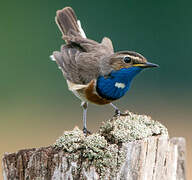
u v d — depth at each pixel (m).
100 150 7.73
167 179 8.06
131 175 7.70
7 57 23.77
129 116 8.61
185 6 24.42
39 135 17.28
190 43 24.30
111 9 24.48
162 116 19.47
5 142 16.64
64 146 7.90
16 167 8.00
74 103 20.02
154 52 24.25
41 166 7.88
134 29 24.47
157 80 22.47
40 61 23.67
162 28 24.44
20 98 20.91
